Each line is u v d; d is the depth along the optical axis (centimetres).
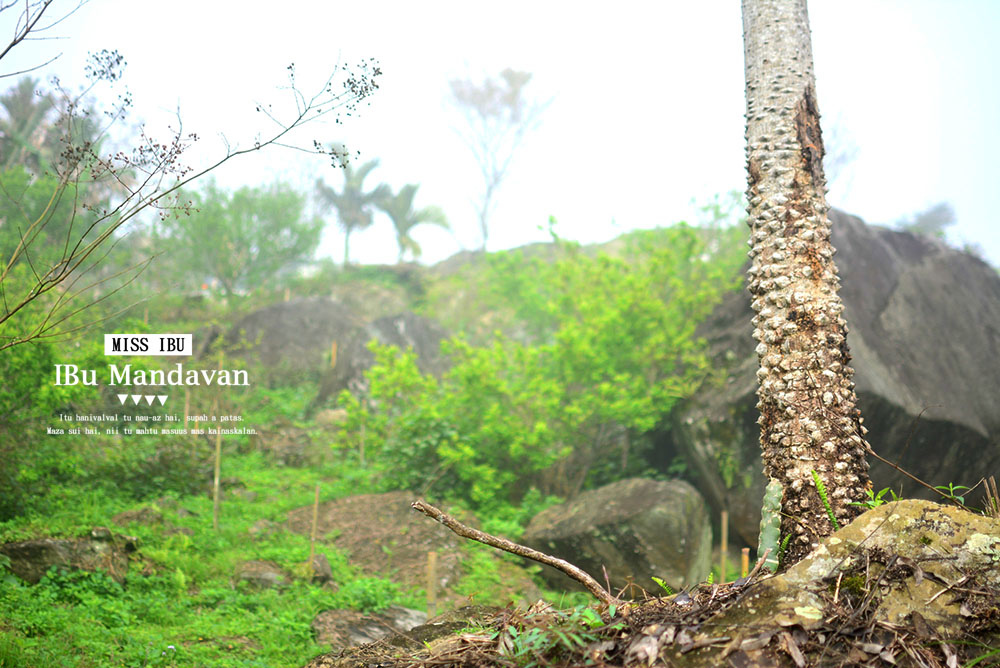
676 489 980
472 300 2366
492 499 1141
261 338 1875
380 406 1312
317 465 1284
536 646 227
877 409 1002
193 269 2080
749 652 209
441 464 1150
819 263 396
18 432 880
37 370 873
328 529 995
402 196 3145
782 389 385
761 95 420
